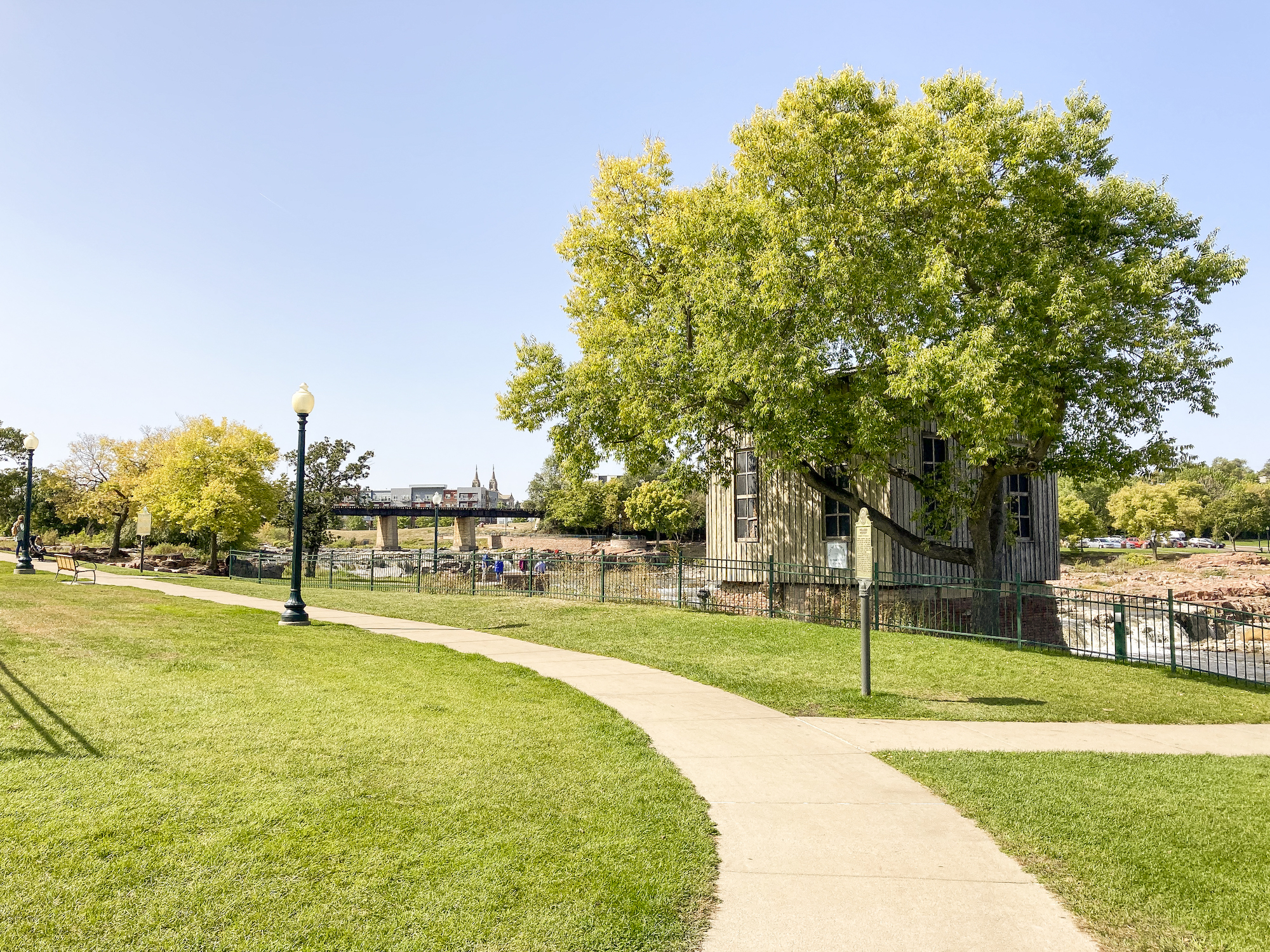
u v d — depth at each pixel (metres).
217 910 4.09
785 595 20.81
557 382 19.59
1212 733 8.78
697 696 9.95
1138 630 20.89
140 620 14.45
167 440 42.38
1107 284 12.77
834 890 4.57
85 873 4.43
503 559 32.59
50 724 7.25
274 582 28.31
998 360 12.12
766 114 15.47
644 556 24.17
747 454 22.38
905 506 19.17
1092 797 6.25
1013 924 4.19
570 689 10.08
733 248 15.40
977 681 11.14
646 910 4.24
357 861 4.70
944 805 6.07
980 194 13.91
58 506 49.22
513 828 5.30
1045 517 22.19
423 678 10.41
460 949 3.81
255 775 6.11
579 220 20.23
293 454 43.03
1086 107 14.36
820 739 8.05
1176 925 4.19
